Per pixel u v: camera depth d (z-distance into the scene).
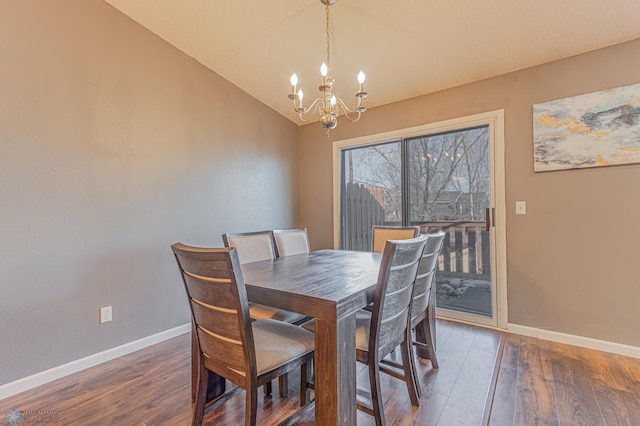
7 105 1.85
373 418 1.61
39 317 1.97
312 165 4.09
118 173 2.38
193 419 1.42
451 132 3.07
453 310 3.04
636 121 2.17
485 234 2.86
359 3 2.19
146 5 2.35
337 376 1.22
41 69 1.99
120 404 1.73
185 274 1.36
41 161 1.99
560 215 2.46
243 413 1.66
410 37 2.46
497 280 2.75
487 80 2.80
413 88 3.10
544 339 2.52
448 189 3.09
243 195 3.41
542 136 2.52
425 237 1.61
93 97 2.24
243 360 1.22
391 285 1.40
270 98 3.59
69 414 1.65
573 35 2.22
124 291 2.40
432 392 1.81
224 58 2.93
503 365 2.11
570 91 2.41
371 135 3.55
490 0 2.04
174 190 2.76
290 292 1.34
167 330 2.69
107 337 2.29
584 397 1.74
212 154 3.09
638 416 1.57
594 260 2.33
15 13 1.88
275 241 2.58
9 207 1.86
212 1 2.29
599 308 2.32
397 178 3.45
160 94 2.67
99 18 2.28
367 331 1.53
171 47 2.75
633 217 2.20
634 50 2.18
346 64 2.86
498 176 2.73
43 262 1.99
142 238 2.53
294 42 2.67
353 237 3.81
